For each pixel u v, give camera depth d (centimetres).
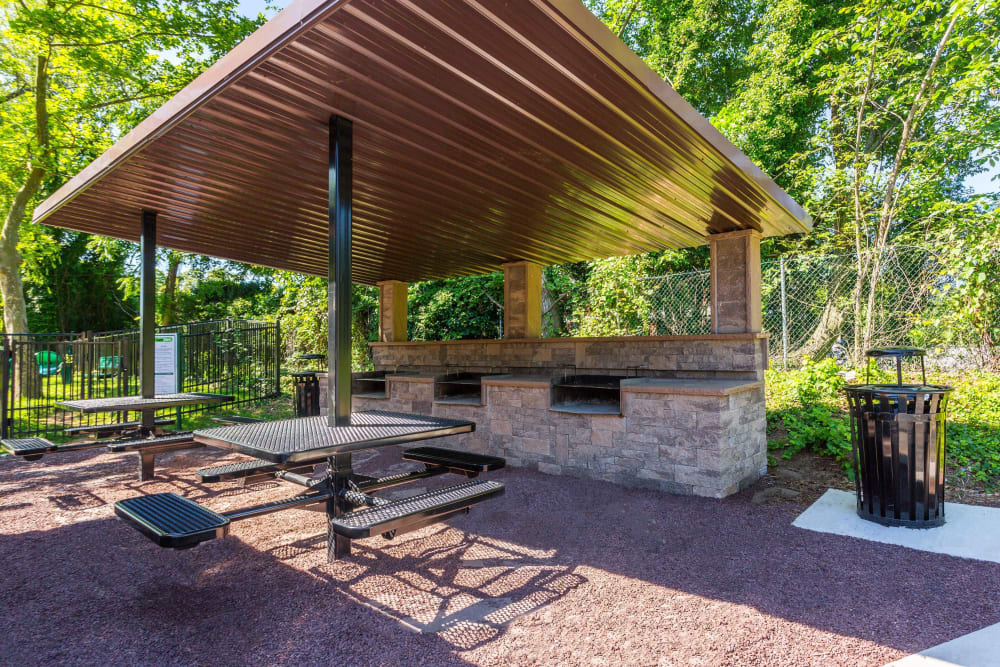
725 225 560
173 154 381
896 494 365
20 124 1134
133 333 1141
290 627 243
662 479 459
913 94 885
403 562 319
